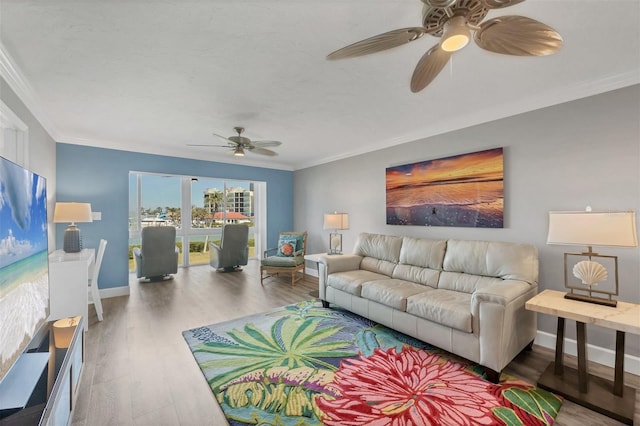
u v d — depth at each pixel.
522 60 2.01
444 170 3.41
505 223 2.89
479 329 2.10
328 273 3.55
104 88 2.40
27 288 1.54
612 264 2.27
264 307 3.62
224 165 5.49
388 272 3.52
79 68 2.07
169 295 4.11
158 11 1.50
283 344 2.62
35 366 1.46
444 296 2.57
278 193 6.20
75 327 1.90
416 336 2.52
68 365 1.47
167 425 1.64
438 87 2.44
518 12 1.55
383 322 2.82
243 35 1.71
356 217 4.73
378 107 2.88
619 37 1.74
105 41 1.75
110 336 2.77
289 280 5.06
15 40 1.73
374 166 4.40
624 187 2.21
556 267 2.56
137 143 4.32
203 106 2.82
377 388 1.97
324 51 1.89
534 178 2.70
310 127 3.51
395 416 1.70
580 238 1.91
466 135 3.22
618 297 2.25
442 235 3.47
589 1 1.45
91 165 4.09
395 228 4.06
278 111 2.97
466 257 2.88
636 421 1.66
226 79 2.27
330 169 5.29
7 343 1.29
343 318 3.25
